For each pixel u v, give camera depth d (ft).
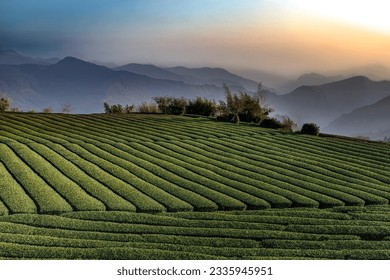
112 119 158.61
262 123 163.63
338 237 65.82
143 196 79.46
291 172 101.50
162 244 60.03
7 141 110.73
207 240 62.49
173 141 124.98
